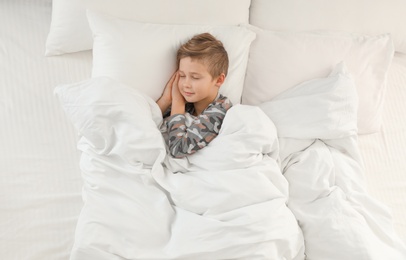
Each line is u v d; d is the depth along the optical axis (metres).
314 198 1.38
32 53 1.69
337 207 1.32
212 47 1.46
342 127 1.50
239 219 1.22
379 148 1.65
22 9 1.80
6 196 1.35
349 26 1.77
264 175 1.32
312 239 1.29
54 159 1.46
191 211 1.28
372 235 1.29
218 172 1.31
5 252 1.24
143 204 1.28
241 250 1.19
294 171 1.43
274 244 1.21
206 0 1.64
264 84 1.64
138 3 1.60
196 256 1.19
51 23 1.67
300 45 1.65
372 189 1.53
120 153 1.33
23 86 1.60
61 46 1.67
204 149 1.39
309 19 1.74
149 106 1.45
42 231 1.29
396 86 1.83
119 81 1.49
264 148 1.38
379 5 1.76
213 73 1.46
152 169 1.32
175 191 1.28
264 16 1.75
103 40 1.53
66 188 1.40
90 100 1.34
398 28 1.81
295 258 1.28
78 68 1.68
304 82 1.62
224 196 1.26
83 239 1.19
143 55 1.52
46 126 1.53
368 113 1.67
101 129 1.34
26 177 1.40
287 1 1.73
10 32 1.72
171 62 1.54
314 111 1.50
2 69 1.63
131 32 1.53
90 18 1.57
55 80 1.64
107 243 1.19
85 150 1.39
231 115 1.38
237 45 1.59
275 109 1.54
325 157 1.45
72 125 1.55
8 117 1.53
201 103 1.53
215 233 1.21
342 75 1.56
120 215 1.25
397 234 1.41
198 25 1.60
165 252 1.20
